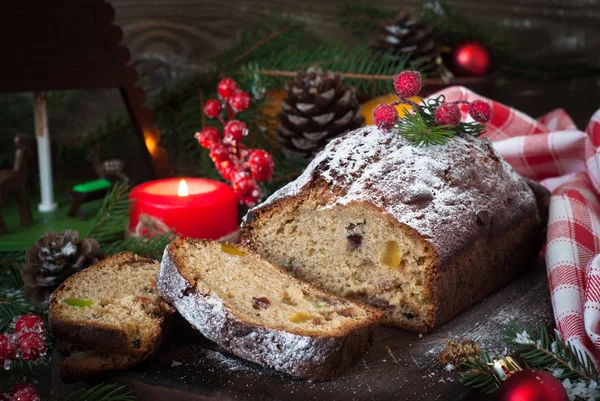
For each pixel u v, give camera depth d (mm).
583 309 561
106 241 682
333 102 707
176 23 888
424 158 580
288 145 723
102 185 737
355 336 513
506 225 596
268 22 897
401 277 556
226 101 693
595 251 601
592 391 504
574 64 891
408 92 581
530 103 954
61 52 695
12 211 750
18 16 678
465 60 789
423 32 787
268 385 500
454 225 558
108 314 527
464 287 573
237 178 661
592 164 662
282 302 540
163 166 746
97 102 890
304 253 583
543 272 644
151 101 828
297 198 576
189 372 509
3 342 485
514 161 700
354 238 566
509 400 471
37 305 590
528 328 555
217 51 899
